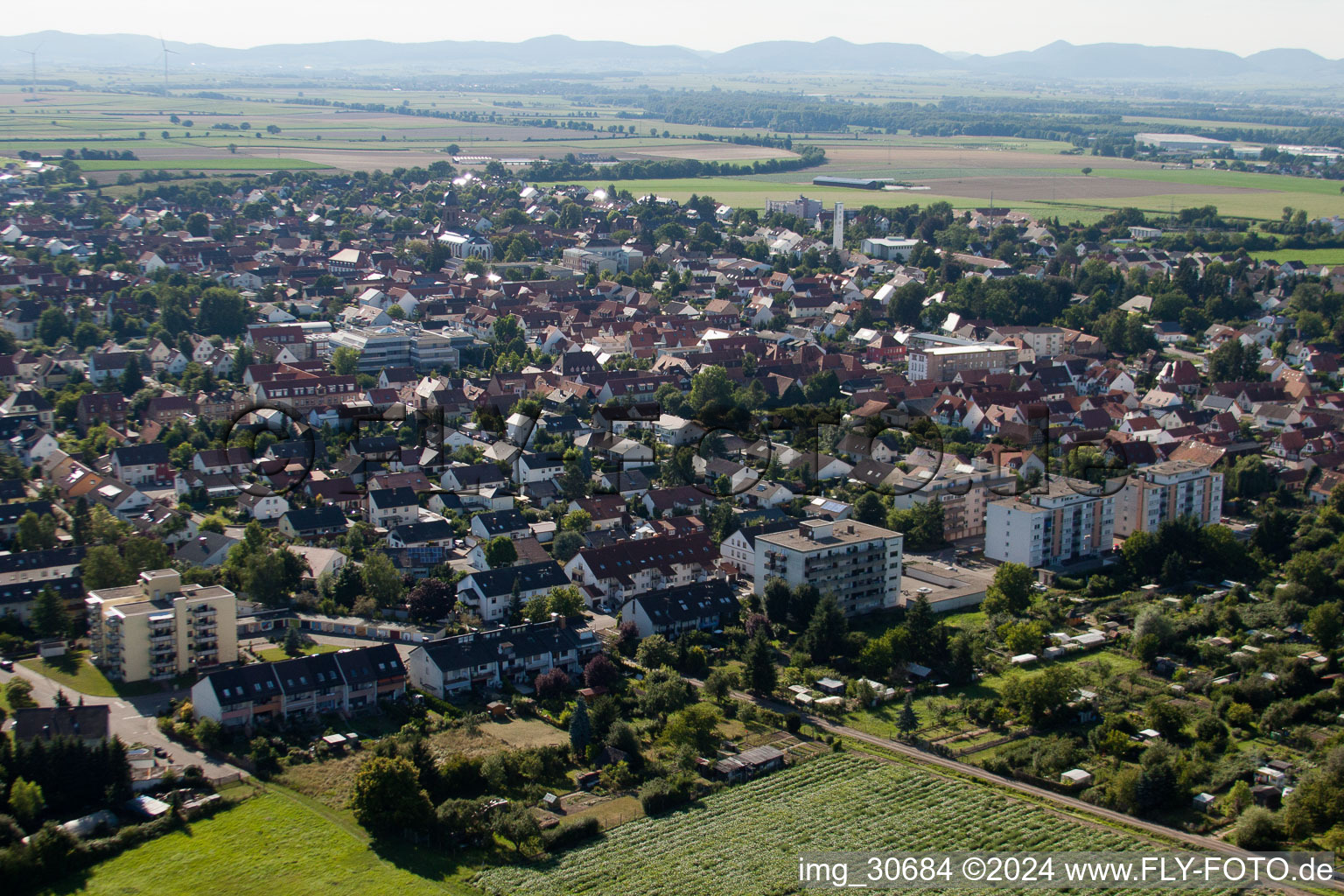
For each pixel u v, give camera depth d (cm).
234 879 18825
